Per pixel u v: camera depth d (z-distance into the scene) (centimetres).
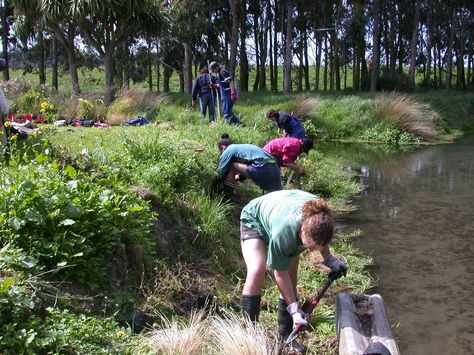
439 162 1220
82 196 405
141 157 621
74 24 1581
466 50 3953
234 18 2442
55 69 2166
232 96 1055
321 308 441
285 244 321
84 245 380
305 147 725
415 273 529
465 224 692
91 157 561
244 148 621
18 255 345
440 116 2008
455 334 408
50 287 350
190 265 470
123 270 409
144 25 1641
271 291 468
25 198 379
